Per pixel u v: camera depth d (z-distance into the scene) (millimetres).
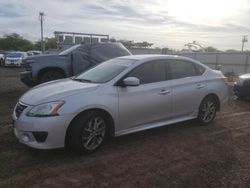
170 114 5727
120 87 4988
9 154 4551
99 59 9672
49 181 3760
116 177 3914
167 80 5688
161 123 5625
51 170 4059
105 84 4887
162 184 3756
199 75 6324
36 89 5031
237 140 5543
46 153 4617
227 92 6879
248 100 10055
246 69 27203
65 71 9516
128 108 5031
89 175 3949
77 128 4426
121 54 10094
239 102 9711
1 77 17359
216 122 6836
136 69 5293
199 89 6168
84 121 4473
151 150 4895
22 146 4871
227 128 6344
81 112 4496
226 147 5137
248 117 7441
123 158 4531
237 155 4777
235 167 4309
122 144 5137
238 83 9750
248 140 5559
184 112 5984
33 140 4316
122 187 3660
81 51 9625
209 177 3973
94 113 4609
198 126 6410
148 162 4406
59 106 4328
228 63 29031
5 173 3936
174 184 3766
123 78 5066
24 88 11719
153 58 5629
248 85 9508
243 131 6148
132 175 3980
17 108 4676
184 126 6379
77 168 4145
